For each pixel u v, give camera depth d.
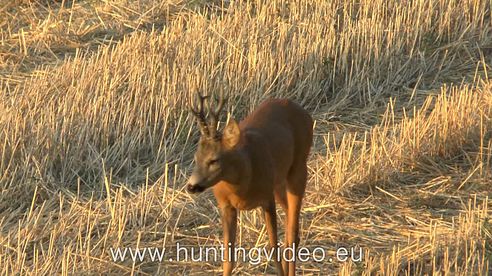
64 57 38.44
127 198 27.17
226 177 20.83
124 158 30.31
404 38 37.88
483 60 36.12
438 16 39.78
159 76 33.84
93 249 24.45
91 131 30.78
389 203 27.59
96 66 34.62
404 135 30.41
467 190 28.45
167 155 30.41
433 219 26.55
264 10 39.44
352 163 29.05
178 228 26.00
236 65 34.94
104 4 42.69
